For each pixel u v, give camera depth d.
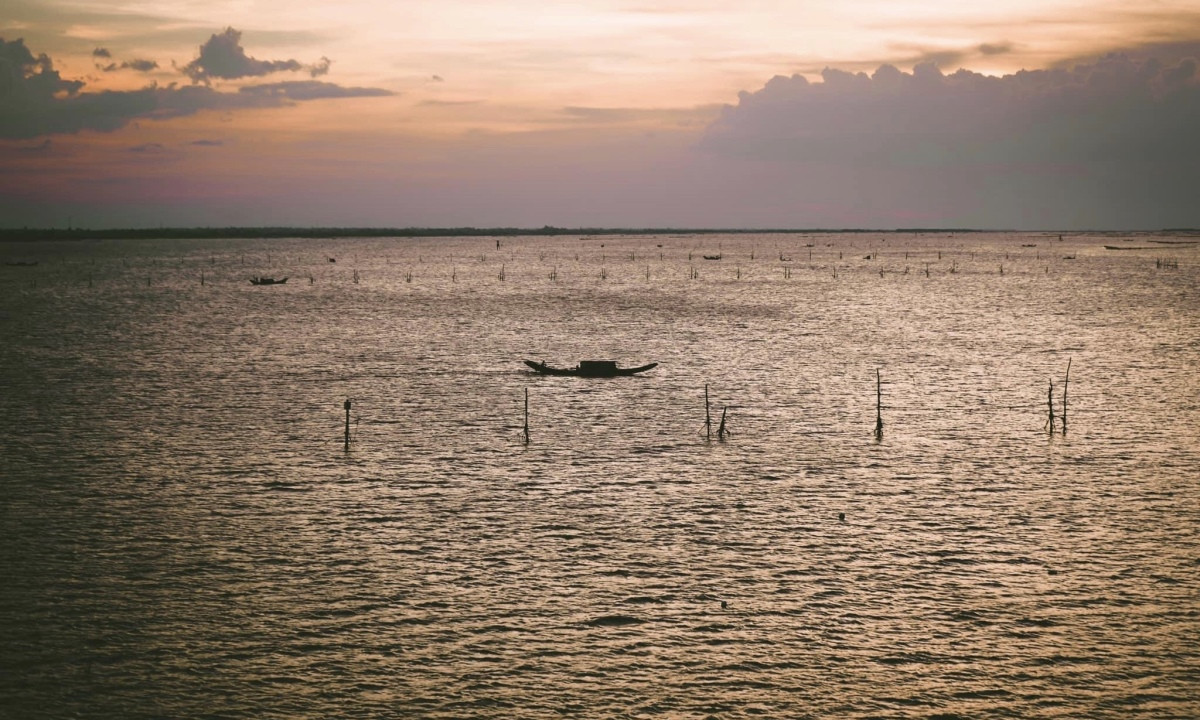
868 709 31.23
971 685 32.44
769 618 36.94
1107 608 37.50
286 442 61.41
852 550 43.31
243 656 33.91
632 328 121.00
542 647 34.78
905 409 71.31
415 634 35.59
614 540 44.56
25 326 120.06
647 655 34.31
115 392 77.19
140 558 41.94
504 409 71.69
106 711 30.61
